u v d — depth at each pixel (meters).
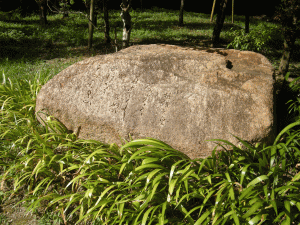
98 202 2.88
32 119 4.77
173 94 3.86
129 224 2.91
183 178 2.85
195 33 15.57
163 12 24.14
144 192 2.88
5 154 3.94
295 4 6.16
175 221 2.86
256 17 23.20
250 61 4.55
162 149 3.31
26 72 7.95
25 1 21.55
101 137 4.15
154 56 4.43
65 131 4.42
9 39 13.14
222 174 3.14
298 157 3.37
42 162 3.51
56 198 3.06
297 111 4.74
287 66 7.20
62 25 17.06
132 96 4.01
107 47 12.08
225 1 11.43
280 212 2.62
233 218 2.53
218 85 3.86
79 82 4.42
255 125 3.46
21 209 3.33
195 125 3.59
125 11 6.56
